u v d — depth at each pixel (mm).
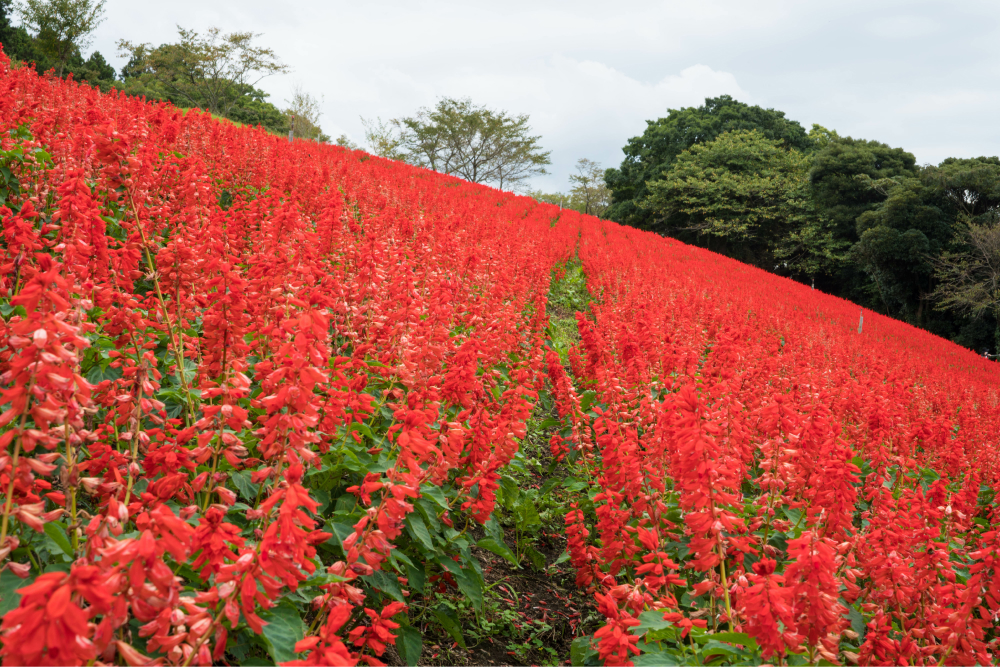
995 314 41562
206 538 1896
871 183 53156
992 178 44438
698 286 20531
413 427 2773
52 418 1963
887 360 16266
